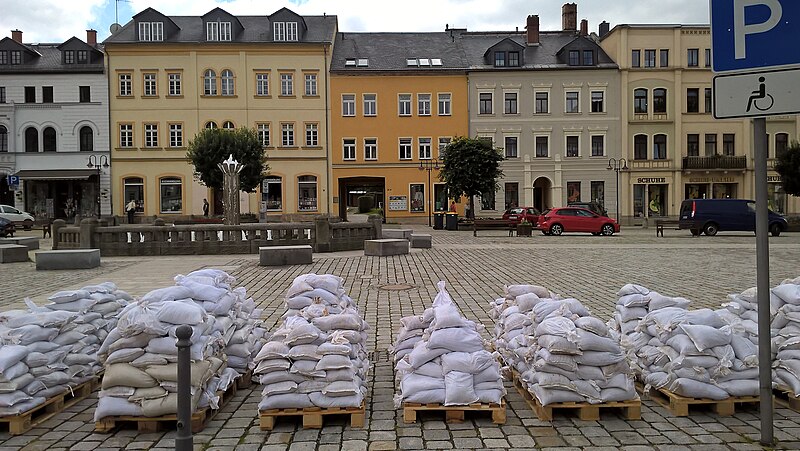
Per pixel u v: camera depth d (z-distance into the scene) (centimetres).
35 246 2652
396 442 513
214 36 5197
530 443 509
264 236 2341
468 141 4491
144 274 1700
